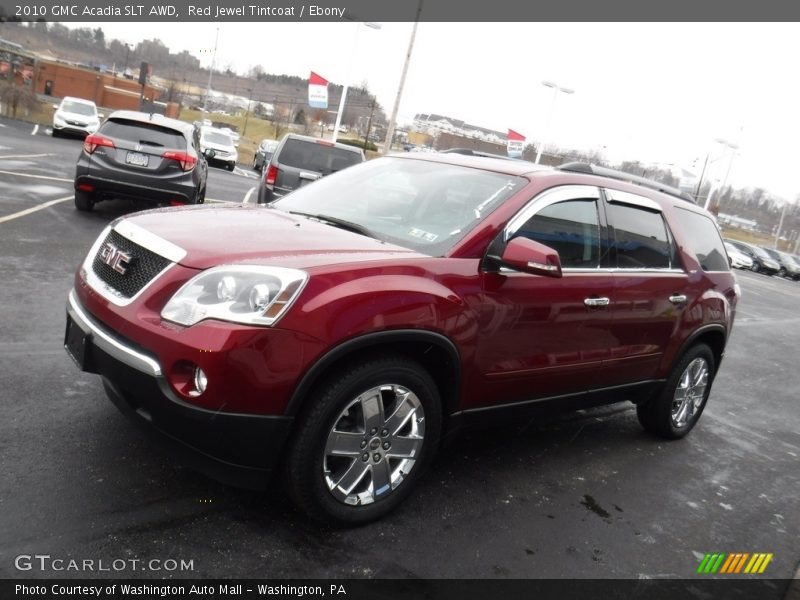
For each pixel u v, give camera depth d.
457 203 3.57
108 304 2.87
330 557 2.82
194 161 9.65
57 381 4.00
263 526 2.94
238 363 2.56
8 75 62.88
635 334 4.25
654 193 4.61
